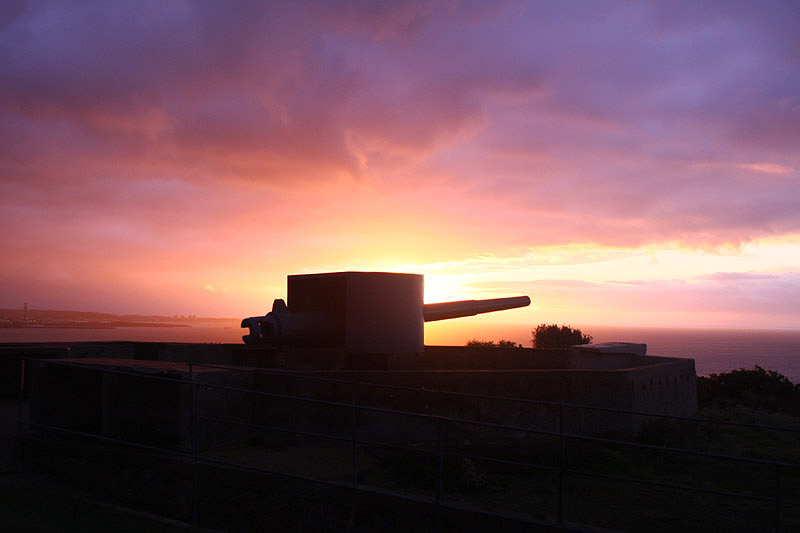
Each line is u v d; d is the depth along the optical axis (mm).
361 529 6965
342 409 9242
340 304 11742
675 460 9273
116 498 7715
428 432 9234
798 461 9492
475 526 6598
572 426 9625
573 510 7090
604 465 8938
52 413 9094
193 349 13461
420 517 6727
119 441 7375
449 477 7895
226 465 7477
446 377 9375
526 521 6461
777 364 149000
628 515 6973
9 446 8656
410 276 11961
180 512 7527
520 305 16391
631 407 10070
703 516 6996
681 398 13109
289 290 12188
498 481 8227
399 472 8117
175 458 7672
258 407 9305
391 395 9289
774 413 16031
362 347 11352
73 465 8062
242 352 13422
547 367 15516
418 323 12070
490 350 15312
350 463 8344
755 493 7957
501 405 9398
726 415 14609
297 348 12203
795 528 6645
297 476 7043
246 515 7355
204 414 8438
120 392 8836
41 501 6695
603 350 16516
